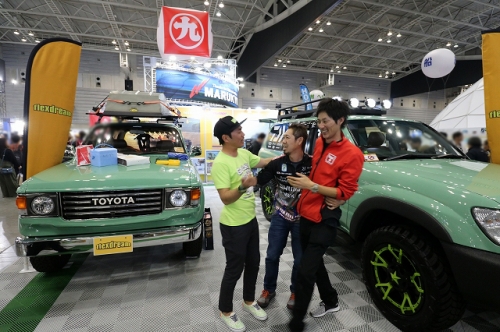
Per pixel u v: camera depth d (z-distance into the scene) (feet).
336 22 49.29
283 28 41.98
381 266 6.43
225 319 6.22
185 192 7.43
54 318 6.54
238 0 42.06
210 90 39.83
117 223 6.79
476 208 4.91
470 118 19.84
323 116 5.18
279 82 76.64
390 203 6.18
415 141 9.25
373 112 11.64
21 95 58.23
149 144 11.55
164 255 9.98
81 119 60.85
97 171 7.77
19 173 21.02
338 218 5.44
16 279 8.32
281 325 6.37
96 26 51.80
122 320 6.49
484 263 4.60
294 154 6.20
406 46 57.11
